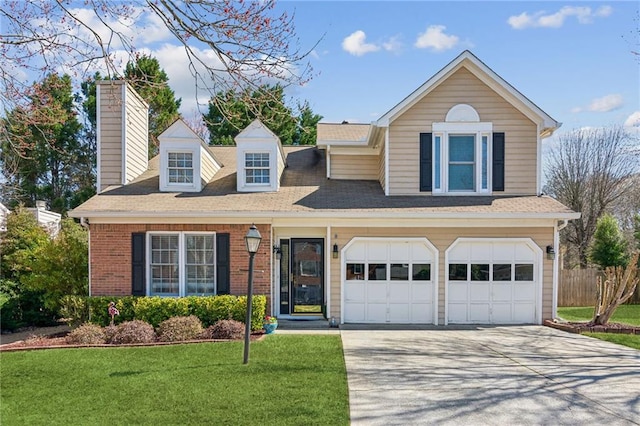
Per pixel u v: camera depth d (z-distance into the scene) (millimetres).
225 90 6852
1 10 7133
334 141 15430
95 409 6285
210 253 13047
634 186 30844
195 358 8875
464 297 13336
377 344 10352
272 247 13438
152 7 6238
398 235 13273
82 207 12742
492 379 7637
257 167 14359
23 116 8578
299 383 7262
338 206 13172
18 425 5766
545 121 13812
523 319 13352
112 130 14734
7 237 16969
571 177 31859
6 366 8477
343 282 13297
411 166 14094
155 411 6160
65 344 10445
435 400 6590
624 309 18641
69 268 13727
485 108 14008
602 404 6492
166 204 13109
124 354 9305
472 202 13492
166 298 12180
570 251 32188
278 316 13680
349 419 5828
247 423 5719
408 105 13898
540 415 6066
